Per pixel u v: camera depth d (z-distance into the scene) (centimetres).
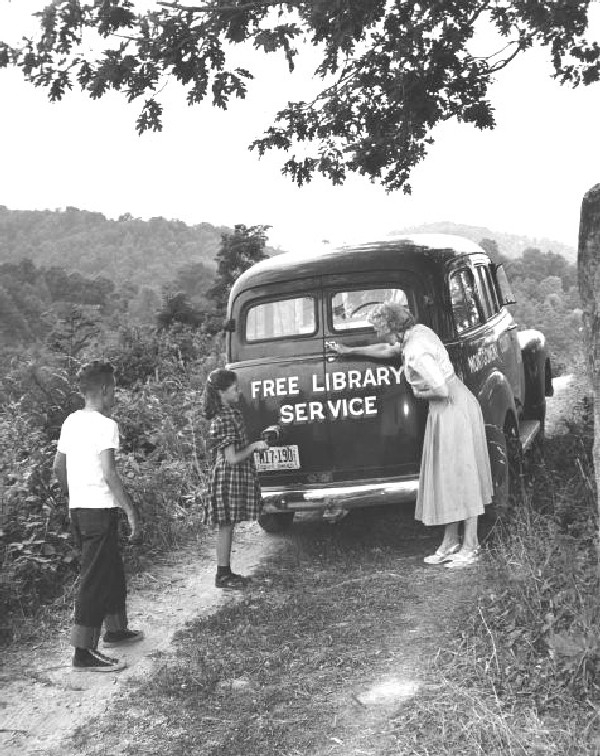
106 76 637
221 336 1524
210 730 412
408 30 773
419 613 531
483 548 614
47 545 628
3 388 981
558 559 489
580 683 389
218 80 660
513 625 450
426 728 386
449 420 615
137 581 668
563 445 895
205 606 598
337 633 513
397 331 625
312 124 876
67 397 916
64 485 516
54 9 605
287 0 639
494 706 391
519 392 853
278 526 771
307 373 665
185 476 876
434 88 825
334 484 661
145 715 434
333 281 673
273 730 404
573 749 349
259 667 477
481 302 767
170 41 637
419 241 706
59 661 517
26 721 440
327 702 428
